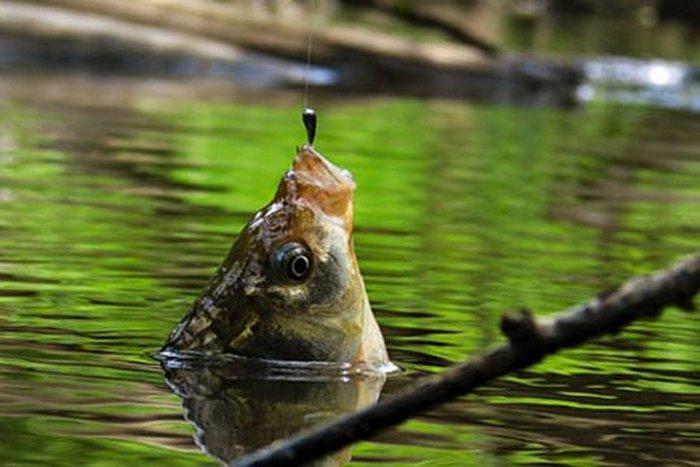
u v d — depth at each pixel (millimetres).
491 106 26766
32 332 8070
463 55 29938
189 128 19906
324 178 7543
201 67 28031
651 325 8977
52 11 28250
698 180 18219
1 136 17672
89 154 16766
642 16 51375
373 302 9422
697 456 6191
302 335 7504
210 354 7590
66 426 6258
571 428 6578
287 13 31312
